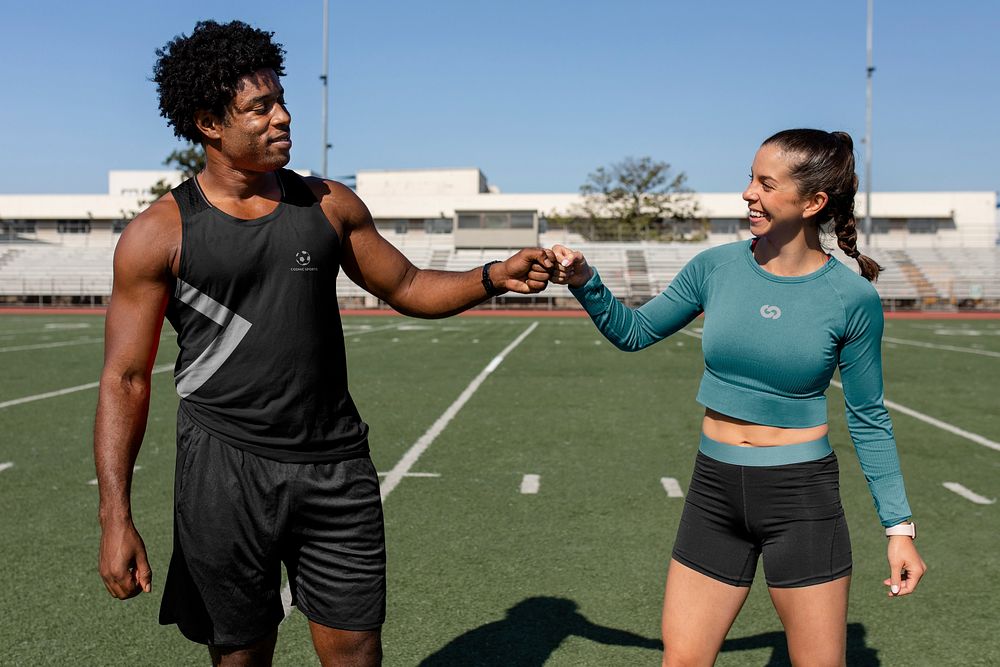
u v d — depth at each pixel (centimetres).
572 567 395
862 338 203
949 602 356
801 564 202
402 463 615
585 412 852
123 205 5581
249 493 193
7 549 421
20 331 2044
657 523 465
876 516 482
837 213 204
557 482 559
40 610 344
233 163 193
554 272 214
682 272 229
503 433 736
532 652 306
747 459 207
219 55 186
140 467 602
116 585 182
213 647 202
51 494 529
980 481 564
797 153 198
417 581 377
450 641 316
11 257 4028
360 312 3322
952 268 3694
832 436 732
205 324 193
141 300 190
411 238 4525
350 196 212
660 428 762
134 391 191
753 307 206
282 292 192
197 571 195
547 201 5469
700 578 215
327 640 203
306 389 195
